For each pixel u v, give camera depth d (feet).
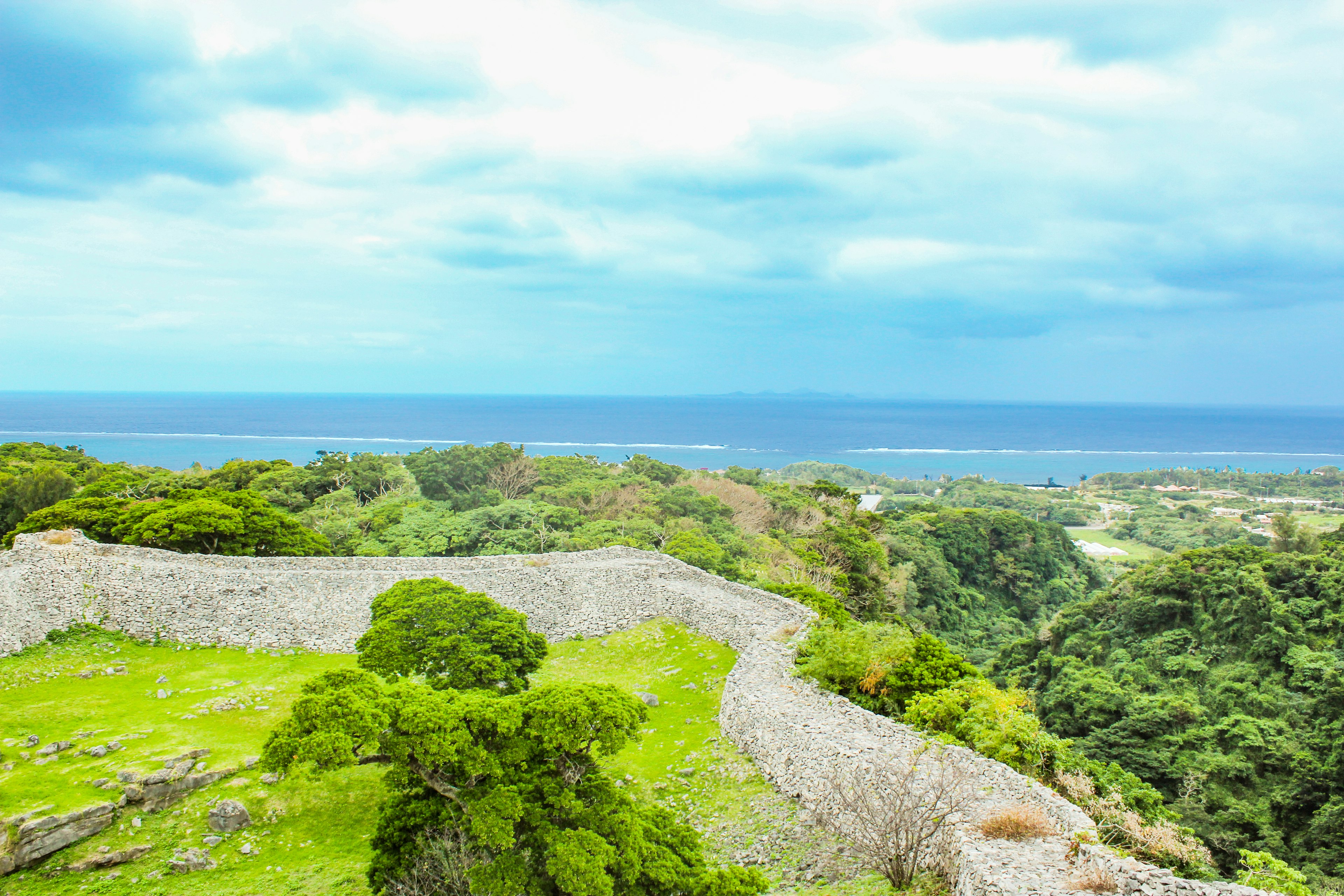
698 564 184.24
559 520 240.32
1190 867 52.03
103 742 86.99
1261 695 168.76
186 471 329.52
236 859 71.26
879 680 90.79
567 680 119.44
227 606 131.85
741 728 91.25
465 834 59.47
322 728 60.39
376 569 146.10
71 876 67.97
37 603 123.34
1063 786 65.77
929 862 56.34
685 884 56.65
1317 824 129.08
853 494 330.75
